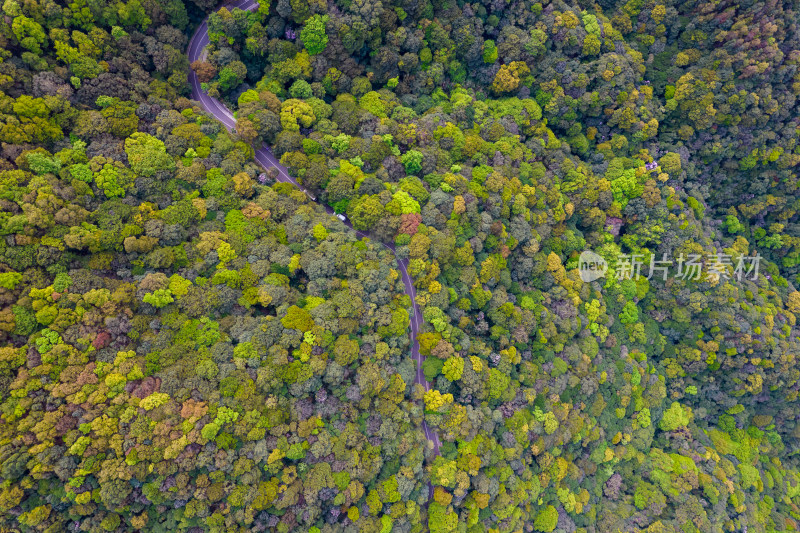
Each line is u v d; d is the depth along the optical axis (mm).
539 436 73188
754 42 81375
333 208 70125
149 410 49281
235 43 68500
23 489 44031
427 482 66750
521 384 73625
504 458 69688
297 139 67812
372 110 73438
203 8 66875
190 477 50719
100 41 58156
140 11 60469
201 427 50750
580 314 80812
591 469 81562
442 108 78375
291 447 55125
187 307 55750
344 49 71000
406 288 69125
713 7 81875
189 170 61188
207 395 52094
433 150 73688
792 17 80625
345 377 60375
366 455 60438
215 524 51156
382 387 61812
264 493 53094
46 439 45156
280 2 65938
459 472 65688
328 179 68562
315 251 64000
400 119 74188
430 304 67938
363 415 61406
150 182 58188
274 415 54688
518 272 77750
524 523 73125
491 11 79500
